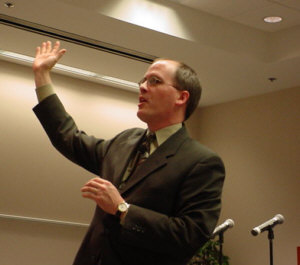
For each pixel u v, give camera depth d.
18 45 6.56
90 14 5.45
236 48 6.38
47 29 5.91
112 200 1.57
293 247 7.37
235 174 8.37
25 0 5.21
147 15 5.74
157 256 1.65
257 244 7.83
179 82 1.87
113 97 8.27
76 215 7.71
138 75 7.53
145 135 1.91
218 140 8.75
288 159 7.64
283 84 7.58
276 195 7.72
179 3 6.00
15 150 7.30
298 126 7.59
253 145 8.16
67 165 7.71
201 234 1.63
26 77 7.48
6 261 7.09
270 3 5.83
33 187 7.38
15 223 7.21
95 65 7.18
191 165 1.73
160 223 1.59
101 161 1.95
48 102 1.96
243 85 7.72
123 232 1.57
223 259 7.80
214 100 8.69
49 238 7.46
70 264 7.58
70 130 1.99
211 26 6.22
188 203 1.68
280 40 6.58
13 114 7.34
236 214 8.23
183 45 6.18
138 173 1.73
